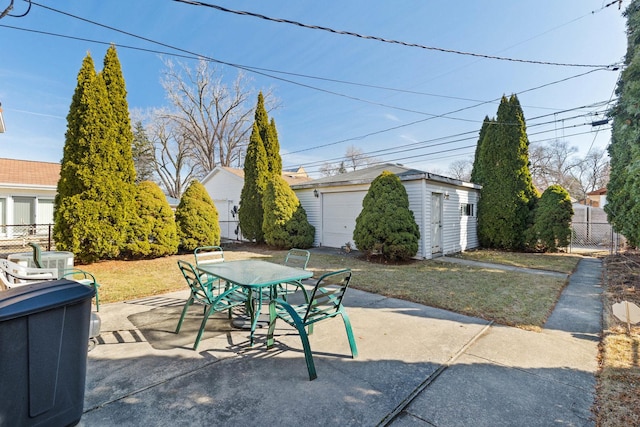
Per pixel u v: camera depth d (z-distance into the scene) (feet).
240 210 43.21
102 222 26.22
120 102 27.50
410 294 16.97
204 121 81.56
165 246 30.12
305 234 37.76
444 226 32.81
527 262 27.89
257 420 6.66
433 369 8.92
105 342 10.66
